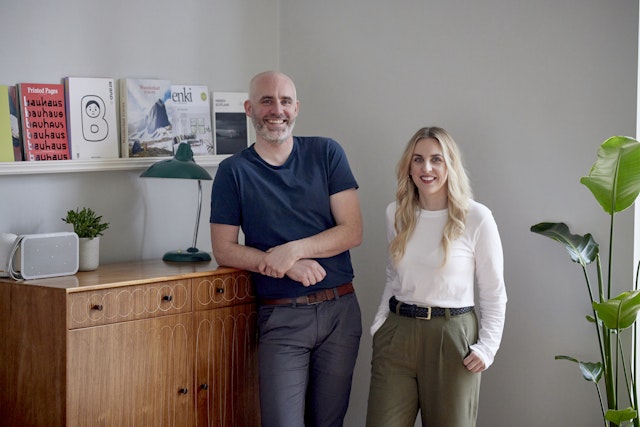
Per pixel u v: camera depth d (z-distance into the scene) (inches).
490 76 134.5
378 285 152.1
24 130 126.0
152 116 140.8
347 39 153.7
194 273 124.1
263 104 126.1
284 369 124.5
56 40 130.5
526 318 132.2
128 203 141.3
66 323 109.4
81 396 111.5
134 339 117.1
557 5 126.2
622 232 120.6
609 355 113.5
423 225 117.7
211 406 127.5
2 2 124.3
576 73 124.6
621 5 119.5
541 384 131.0
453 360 113.9
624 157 104.0
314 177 128.5
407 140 146.3
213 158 148.7
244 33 157.3
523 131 131.0
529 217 130.9
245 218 128.0
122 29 138.5
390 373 117.9
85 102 132.5
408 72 145.4
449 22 139.3
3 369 119.6
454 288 115.0
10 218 127.0
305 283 123.4
